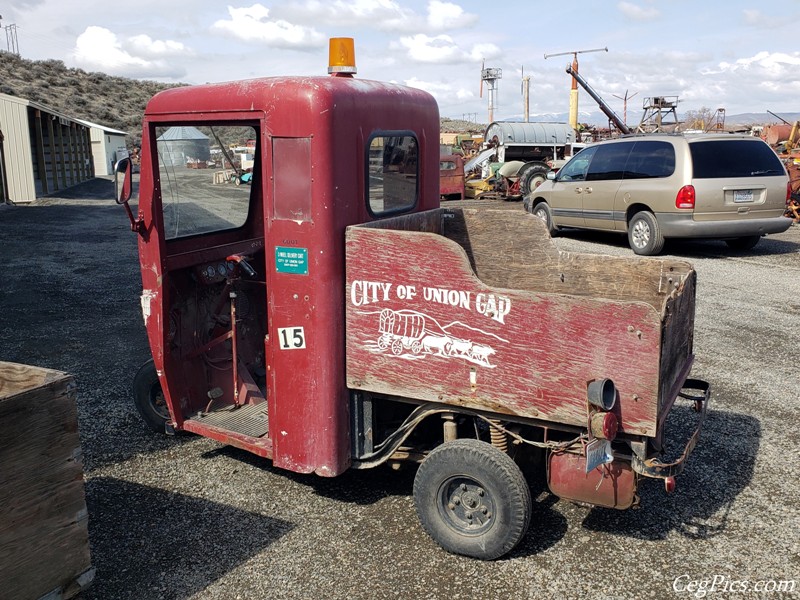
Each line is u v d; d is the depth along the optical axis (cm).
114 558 356
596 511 396
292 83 359
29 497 283
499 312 333
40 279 1038
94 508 403
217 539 371
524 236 471
